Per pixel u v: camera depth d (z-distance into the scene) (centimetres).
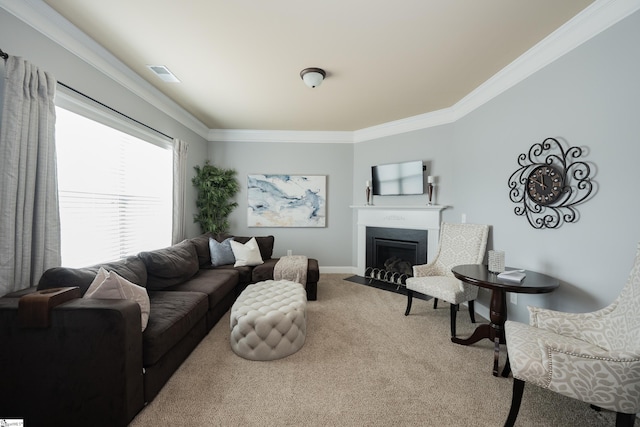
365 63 246
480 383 175
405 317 285
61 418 132
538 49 214
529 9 176
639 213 152
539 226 218
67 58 199
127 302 141
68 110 206
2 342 130
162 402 155
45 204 175
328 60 241
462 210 333
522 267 236
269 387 170
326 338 236
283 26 195
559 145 200
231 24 193
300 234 471
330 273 474
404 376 182
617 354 112
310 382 175
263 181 463
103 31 201
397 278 406
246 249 362
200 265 342
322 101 336
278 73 265
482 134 293
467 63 245
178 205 350
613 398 112
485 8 175
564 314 155
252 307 219
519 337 146
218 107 358
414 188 387
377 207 430
